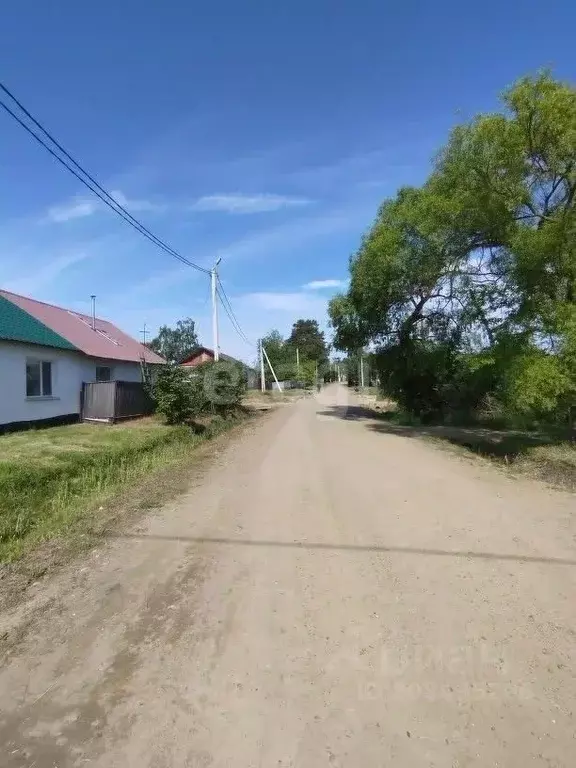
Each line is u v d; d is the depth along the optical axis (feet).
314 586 15.37
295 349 275.59
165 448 43.78
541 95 40.06
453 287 57.31
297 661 11.37
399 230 61.77
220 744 8.87
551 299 40.42
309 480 31.17
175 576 16.29
